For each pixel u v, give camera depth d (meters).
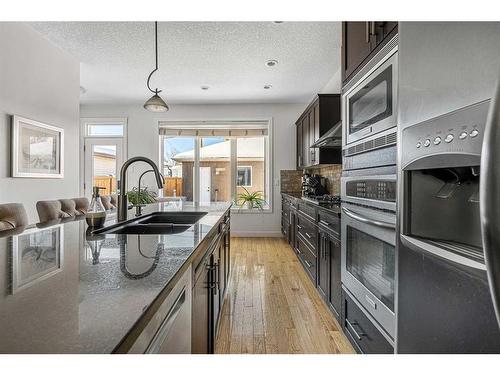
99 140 5.85
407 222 1.01
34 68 3.16
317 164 3.98
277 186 5.78
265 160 6.01
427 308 0.92
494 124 0.51
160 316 0.64
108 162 5.86
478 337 0.72
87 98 5.40
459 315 0.79
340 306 2.01
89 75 4.30
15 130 2.91
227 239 2.76
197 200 6.03
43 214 2.24
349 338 1.76
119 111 5.79
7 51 2.85
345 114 1.84
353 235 1.69
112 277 0.69
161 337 0.65
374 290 1.40
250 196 5.88
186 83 4.62
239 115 5.79
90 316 0.49
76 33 3.18
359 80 1.60
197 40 3.27
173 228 1.85
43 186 3.35
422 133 0.90
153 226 1.85
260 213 5.82
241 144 6.07
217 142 6.07
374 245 1.40
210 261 1.49
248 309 2.47
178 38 3.23
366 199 1.47
